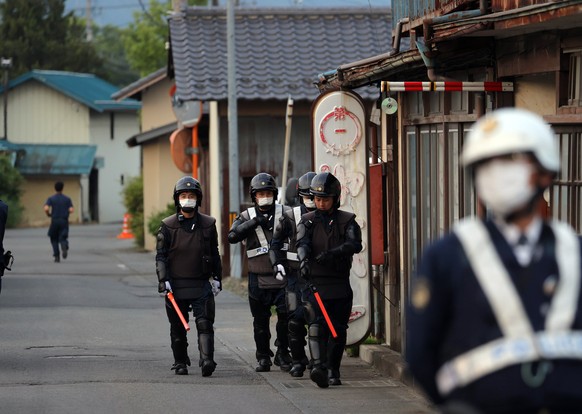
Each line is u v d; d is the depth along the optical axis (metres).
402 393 24.16
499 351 9.57
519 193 9.73
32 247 82.56
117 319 38.06
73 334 34.00
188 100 53.38
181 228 26.30
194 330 35.12
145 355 29.72
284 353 27.84
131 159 144.25
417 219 27.72
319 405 22.64
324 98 28.62
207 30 57.03
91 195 144.00
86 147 139.88
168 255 26.44
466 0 22.70
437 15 24.42
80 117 141.38
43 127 141.50
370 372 27.33
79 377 25.77
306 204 25.89
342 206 28.62
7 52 168.50
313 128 28.62
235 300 45.06
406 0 27.17
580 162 20.27
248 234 27.64
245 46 56.25
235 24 57.25
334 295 24.89
